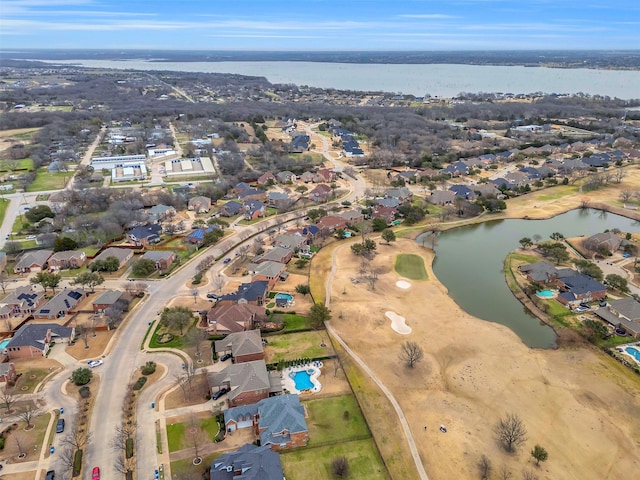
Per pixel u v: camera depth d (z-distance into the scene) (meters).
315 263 152.50
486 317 124.44
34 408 90.12
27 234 174.88
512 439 80.69
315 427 85.62
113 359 104.50
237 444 81.88
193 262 152.62
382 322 119.88
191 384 96.19
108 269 145.00
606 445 82.50
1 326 118.00
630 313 116.12
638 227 190.62
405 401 92.94
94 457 79.19
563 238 170.50
